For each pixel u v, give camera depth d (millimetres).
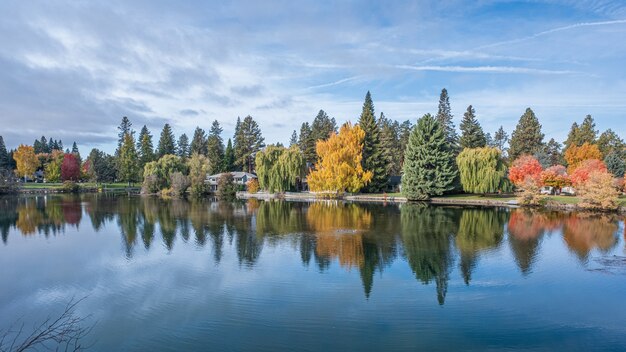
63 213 39688
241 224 31516
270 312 12828
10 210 42688
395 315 12586
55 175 98125
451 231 27859
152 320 12273
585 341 10844
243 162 95875
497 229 28656
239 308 13172
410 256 20266
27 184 91125
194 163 78750
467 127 71812
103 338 11094
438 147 53125
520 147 80750
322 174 58500
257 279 16328
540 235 26203
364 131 62688
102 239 25141
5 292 15000
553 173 53250
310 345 10555
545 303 13672
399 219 34406
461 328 11609
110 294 14633
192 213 39625
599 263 18938
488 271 17578
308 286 15438
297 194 65125
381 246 22688
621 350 10336
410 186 53125
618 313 12781
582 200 41469
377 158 66250
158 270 17734
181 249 21969
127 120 106500
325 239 24859
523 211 40344
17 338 11195
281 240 24531
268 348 10414
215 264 18703
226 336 11117
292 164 64688
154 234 26844
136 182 96938
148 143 95062
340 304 13516
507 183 54125
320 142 61875
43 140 142000
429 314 12656
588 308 13203
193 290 15008
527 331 11445
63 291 15023
